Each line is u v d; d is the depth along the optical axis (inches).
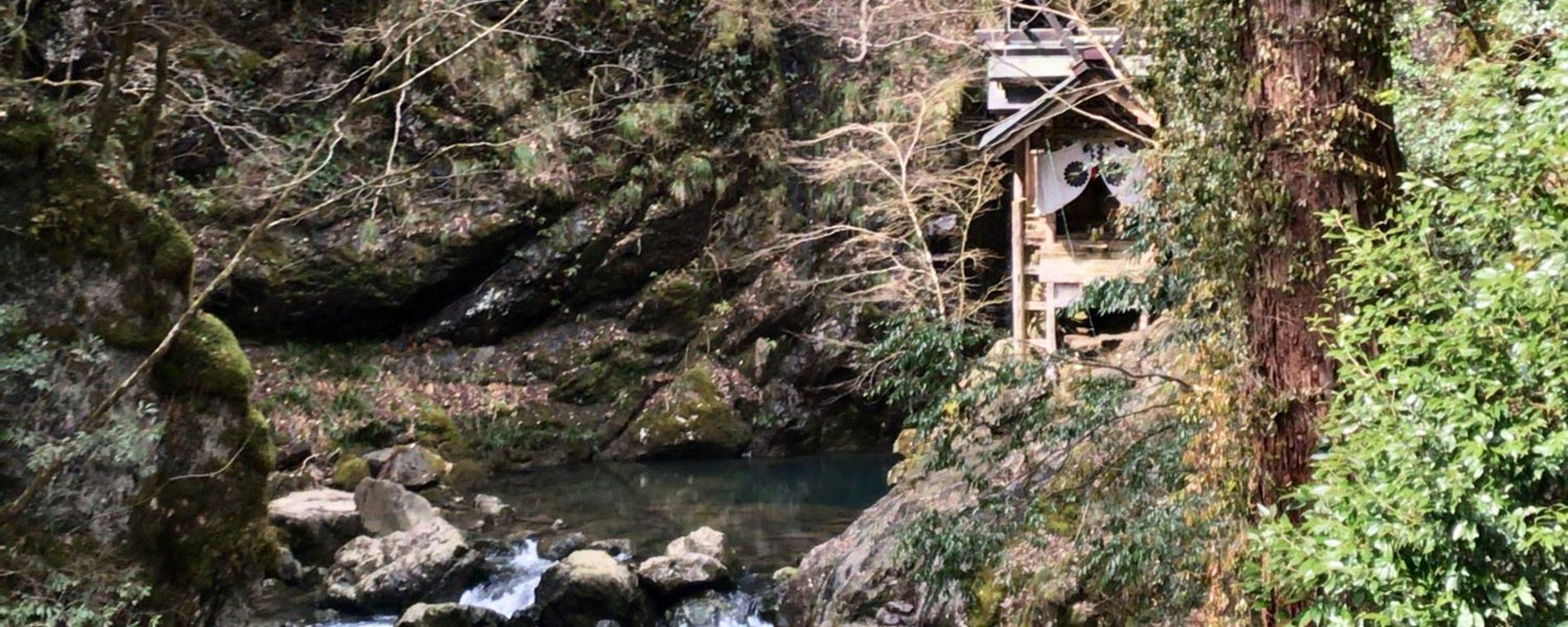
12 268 249.6
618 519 525.7
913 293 598.2
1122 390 245.4
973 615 285.7
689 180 713.6
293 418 601.9
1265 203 190.9
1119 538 236.2
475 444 653.9
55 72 505.4
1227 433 199.3
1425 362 150.0
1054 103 398.6
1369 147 188.9
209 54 548.1
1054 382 252.8
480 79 683.4
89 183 261.6
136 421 258.7
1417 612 143.2
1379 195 188.1
